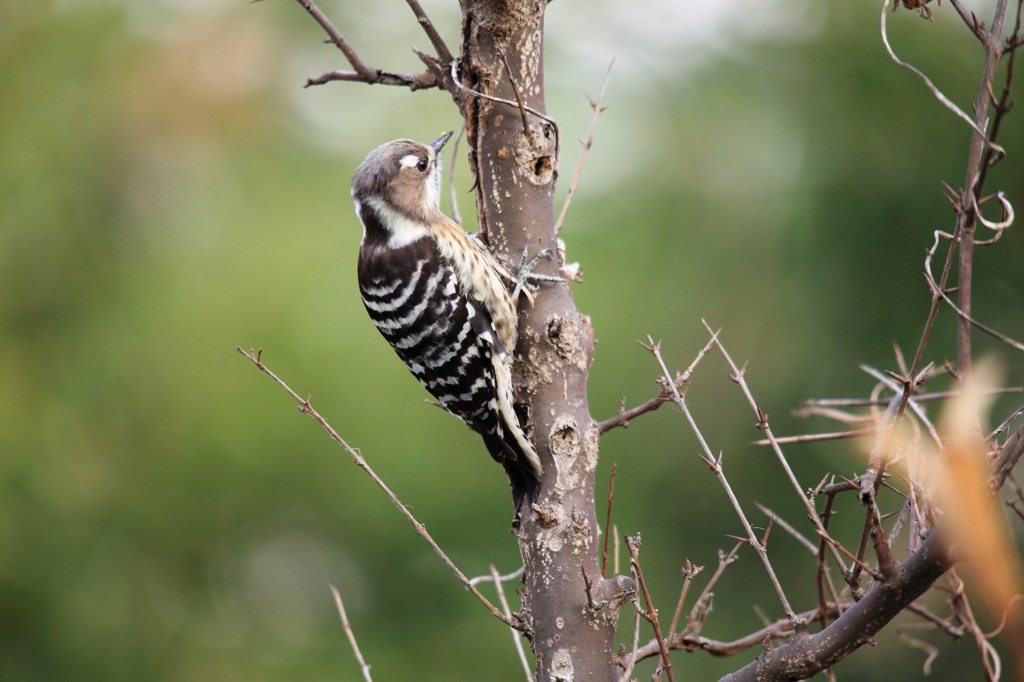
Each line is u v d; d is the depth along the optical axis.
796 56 13.84
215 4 14.23
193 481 13.25
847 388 13.09
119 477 13.27
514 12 5.97
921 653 12.03
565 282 6.21
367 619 13.48
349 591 13.59
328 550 13.48
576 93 14.76
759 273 13.84
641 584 5.04
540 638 5.63
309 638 13.56
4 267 13.67
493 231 6.25
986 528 3.46
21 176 13.80
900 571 4.68
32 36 14.11
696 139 14.55
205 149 13.95
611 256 14.13
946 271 4.52
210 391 13.02
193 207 13.90
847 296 13.23
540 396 5.99
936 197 12.55
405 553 13.25
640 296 13.95
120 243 13.86
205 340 13.12
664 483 13.97
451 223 8.08
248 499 13.23
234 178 13.91
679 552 13.83
